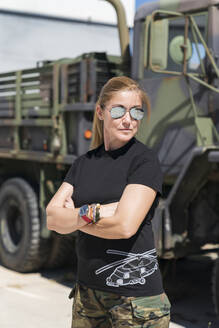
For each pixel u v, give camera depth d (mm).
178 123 3932
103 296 1709
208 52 3680
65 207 1796
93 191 1735
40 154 5039
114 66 4625
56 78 4781
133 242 1683
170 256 3828
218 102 3736
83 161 1850
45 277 5254
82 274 1779
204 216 3973
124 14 4652
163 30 3537
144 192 1630
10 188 5492
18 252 5371
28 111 5195
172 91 3973
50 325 3746
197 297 4496
